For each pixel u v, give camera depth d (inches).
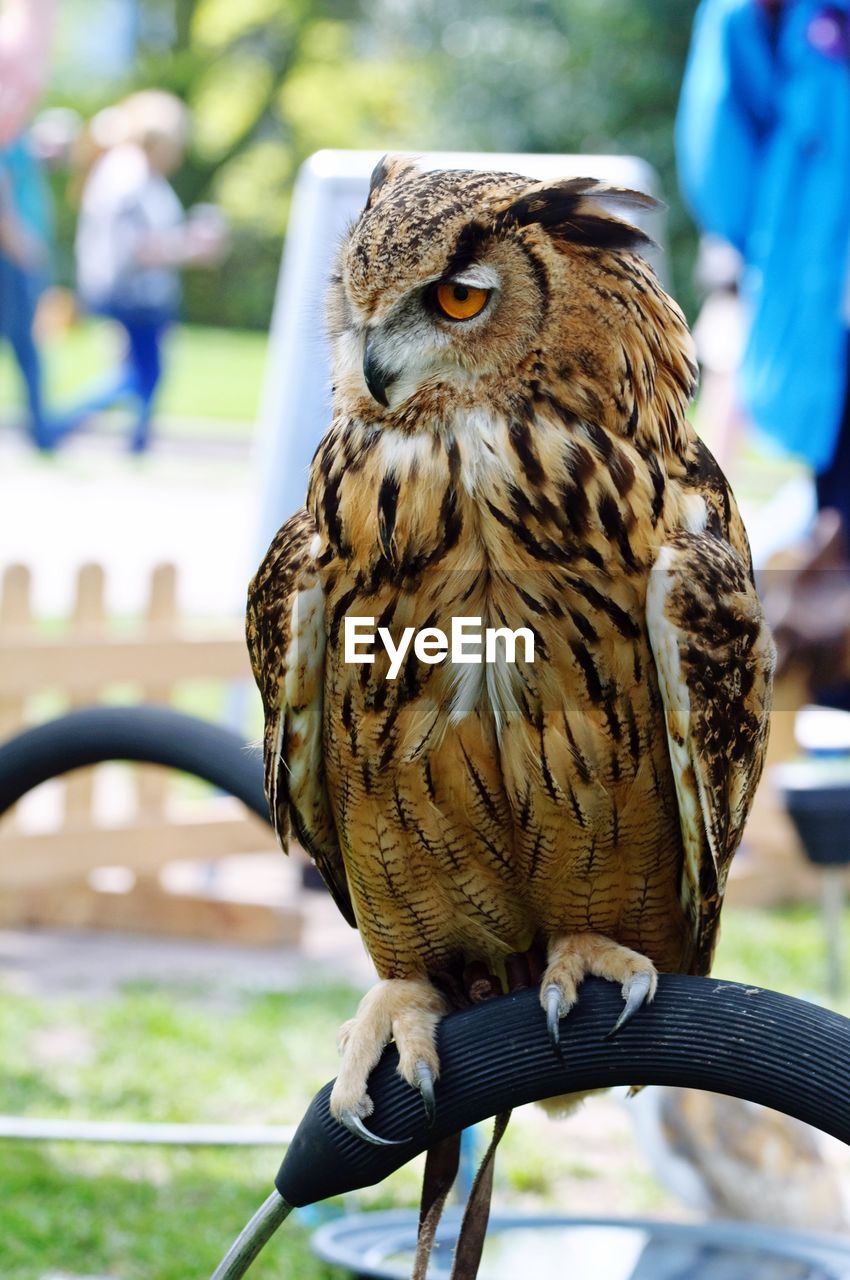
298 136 1432.1
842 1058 86.8
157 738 126.0
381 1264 146.3
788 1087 87.7
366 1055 99.0
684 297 923.4
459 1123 95.3
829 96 278.8
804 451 282.0
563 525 104.3
